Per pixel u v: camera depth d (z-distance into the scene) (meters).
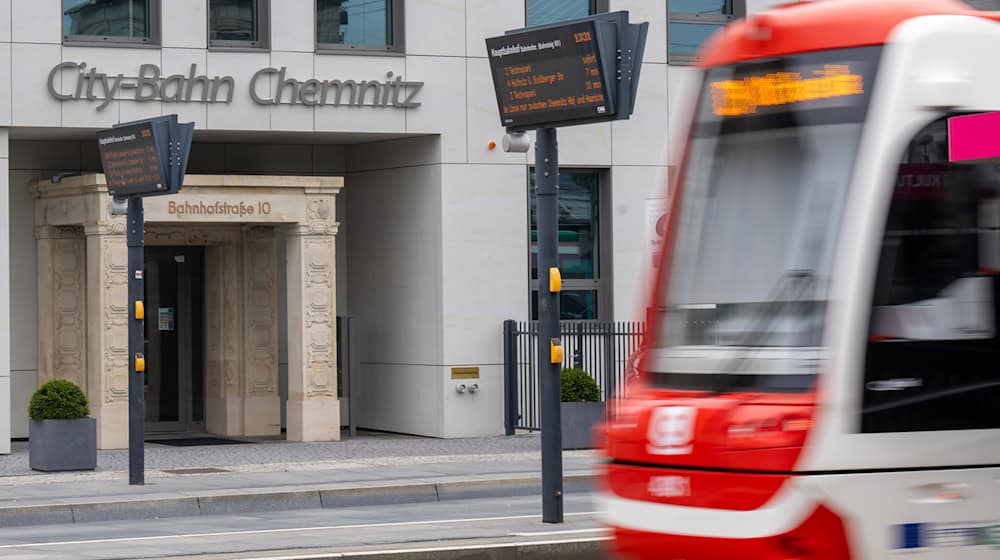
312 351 34.62
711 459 11.76
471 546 17.42
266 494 25.06
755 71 12.64
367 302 38.12
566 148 36.69
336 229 34.69
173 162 25.28
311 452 32.34
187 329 37.44
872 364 11.47
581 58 19.31
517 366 35.97
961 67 11.98
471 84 35.88
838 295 11.54
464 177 35.78
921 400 11.58
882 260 11.58
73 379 34.84
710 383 12.29
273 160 37.84
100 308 32.81
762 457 11.43
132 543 19.70
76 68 32.81
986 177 11.92
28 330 35.41
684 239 12.94
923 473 11.56
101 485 26.45
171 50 33.62
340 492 25.58
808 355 11.62
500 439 35.22
